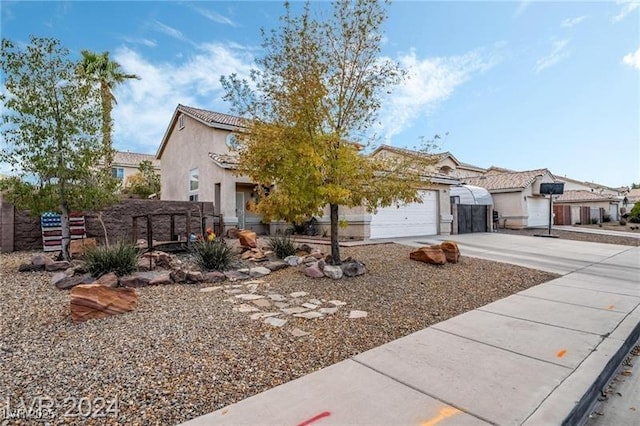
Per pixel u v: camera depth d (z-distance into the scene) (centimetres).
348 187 780
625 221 3547
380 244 1342
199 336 443
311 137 746
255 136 741
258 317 522
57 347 406
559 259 1155
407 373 355
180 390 319
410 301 632
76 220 1108
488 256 1172
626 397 354
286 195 728
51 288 649
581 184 4953
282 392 318
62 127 843
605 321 532
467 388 326
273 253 1031
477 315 560
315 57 753
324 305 594
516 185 2536
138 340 427
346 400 304
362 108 819
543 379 345
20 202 838
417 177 827
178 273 728
